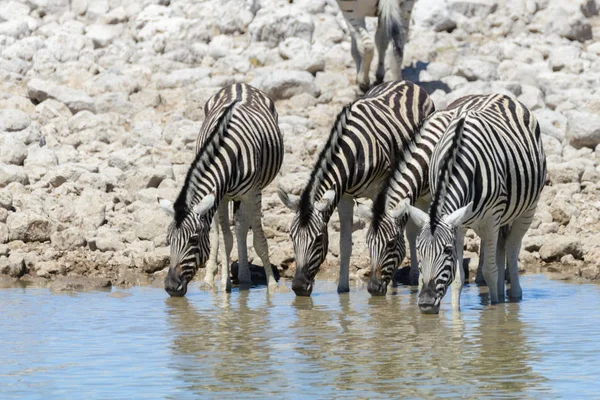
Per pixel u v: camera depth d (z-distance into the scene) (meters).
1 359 19.72
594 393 16.92
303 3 50.44
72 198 35.31
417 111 29.95
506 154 25.11
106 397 17.00
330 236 32.50
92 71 45.81
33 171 36.91
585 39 51.25
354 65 46.75
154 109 43.34
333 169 27.14
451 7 50.78
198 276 31.27
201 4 51.06
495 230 25.06
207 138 27.70
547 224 33.94
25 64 46.12
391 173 26.34
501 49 48.38
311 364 19.12
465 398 16.69
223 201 28.64
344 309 25.27
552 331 22.05
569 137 40.56
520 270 31.28
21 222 32.44
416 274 30.00
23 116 40.22
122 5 52.03
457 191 23.81
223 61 46.69
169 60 46.62
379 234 26.14
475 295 27.42
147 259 30.61
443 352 20.05
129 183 36.00
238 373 18.48
